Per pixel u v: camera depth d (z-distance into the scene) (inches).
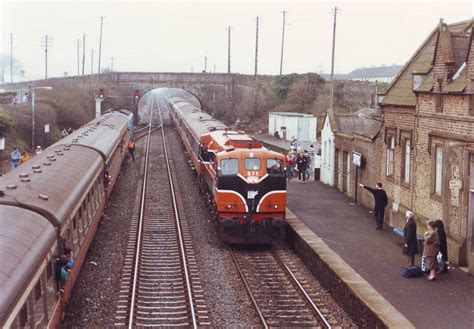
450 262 640.4
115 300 568.1
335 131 1146.0
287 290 611.2
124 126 1562.5
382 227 812.6
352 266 622.8
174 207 1018.1
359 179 1000.2
